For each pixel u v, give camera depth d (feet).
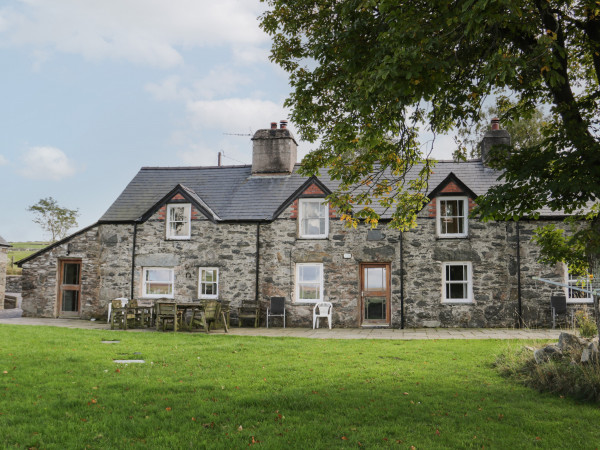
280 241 63.16
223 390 25.39
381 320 61.00
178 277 64.69
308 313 61.52
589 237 24.26
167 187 73.05
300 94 32.22
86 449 17.29
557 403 24.02
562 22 28.27
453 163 69.10
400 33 22.25
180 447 17.60
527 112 31.58
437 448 17.87
